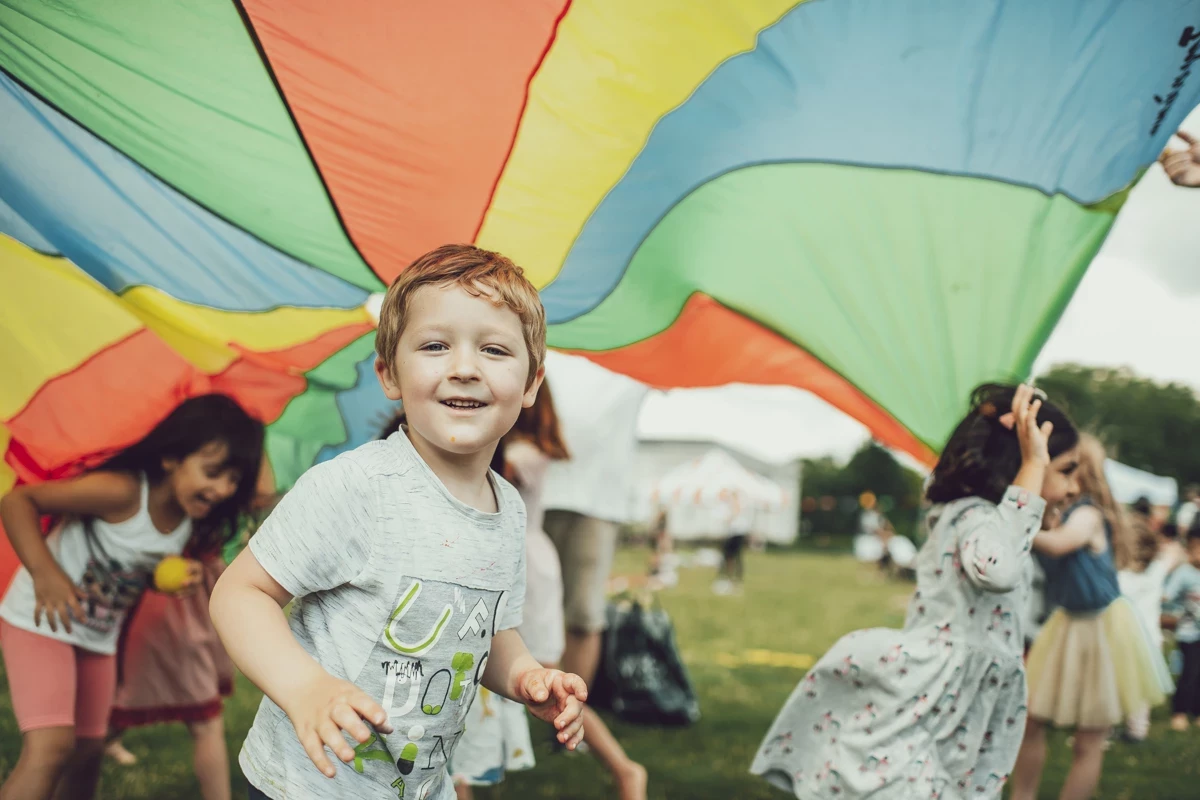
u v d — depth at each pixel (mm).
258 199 3090
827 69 2543
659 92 2637
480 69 2611
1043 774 4363
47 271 3529
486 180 2934
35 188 3111
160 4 2484
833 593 14992
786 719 2738
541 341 1674
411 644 1534
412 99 2705
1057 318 2895
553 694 1722
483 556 1598
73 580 2793
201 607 3145
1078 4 2365
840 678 2658
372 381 5027
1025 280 2883
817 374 3373
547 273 3260
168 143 2912
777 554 32594
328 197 3068
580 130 2760
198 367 4188
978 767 2557
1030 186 2738
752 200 2924
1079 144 2645
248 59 2635
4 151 2967
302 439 5223
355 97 2709
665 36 2496
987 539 2498
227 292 3689
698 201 2947
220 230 3299
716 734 4723
